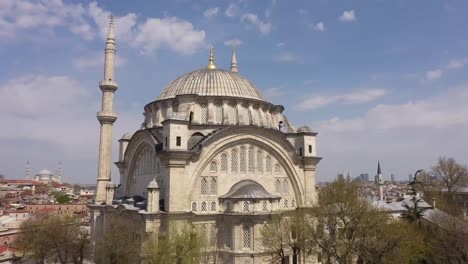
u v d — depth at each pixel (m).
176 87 66.94
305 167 64.56
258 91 71.38
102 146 71.88
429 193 94.00
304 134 65.88
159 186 56.59
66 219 80.00
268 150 61.28
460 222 61.28
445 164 114.50
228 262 52.03
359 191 58.06
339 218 50.97
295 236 54.22
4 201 183.62
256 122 63.00
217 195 55.44
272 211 53.28
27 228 80.25
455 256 55.75
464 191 119.88
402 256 46.47
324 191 55.75
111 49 75.06
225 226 53.78
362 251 47.78
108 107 72.88
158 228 50.22
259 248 50.94
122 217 54.78
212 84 64.75
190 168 53.12
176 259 46.59
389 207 84.19
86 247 72.12
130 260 50.72
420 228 58.72
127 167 69.38
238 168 57.81
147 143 61.25
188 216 51.22
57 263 78.12
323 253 52.94
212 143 55.22
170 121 52.03
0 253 81.94
